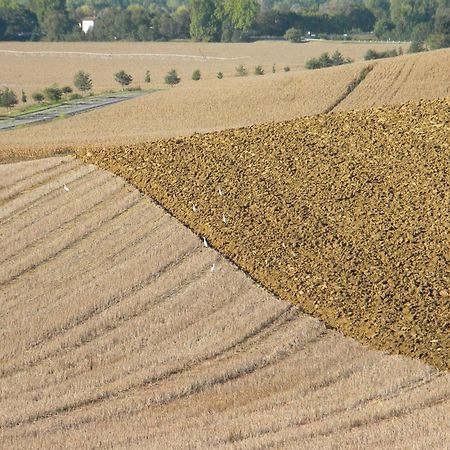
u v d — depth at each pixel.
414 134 63.75
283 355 41.72
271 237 53.06
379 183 57.56
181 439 33.69
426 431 32.31
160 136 85.62
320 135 65.62
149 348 43.12
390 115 67.69
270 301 46.78
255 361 40.94
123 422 36.22
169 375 40.66
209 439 33.44
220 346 42.75
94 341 44.25
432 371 38.78
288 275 49.03
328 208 55.50
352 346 42.00
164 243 53.78
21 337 44.88
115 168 65.31
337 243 51.44
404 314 43.69
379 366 39.53
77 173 66.31
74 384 40.03
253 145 65.38
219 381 39.72
